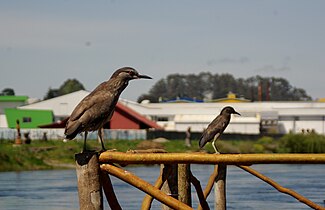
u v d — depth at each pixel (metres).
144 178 41.44
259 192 31.91
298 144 71.00
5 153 53.44
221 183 15.88
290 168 51.84
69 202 29.09
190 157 11.20
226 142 71.50
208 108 103.00
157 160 11.05
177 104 103.81
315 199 28.88
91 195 10.64
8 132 70.88
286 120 101.50
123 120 78.75
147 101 113.56
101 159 10.72
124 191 32.91
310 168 51.56
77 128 10.56
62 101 99.56
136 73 11.09
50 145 58.44
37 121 96.06
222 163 11.30
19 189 34.88
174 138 74.62
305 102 107.88
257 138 79.44
